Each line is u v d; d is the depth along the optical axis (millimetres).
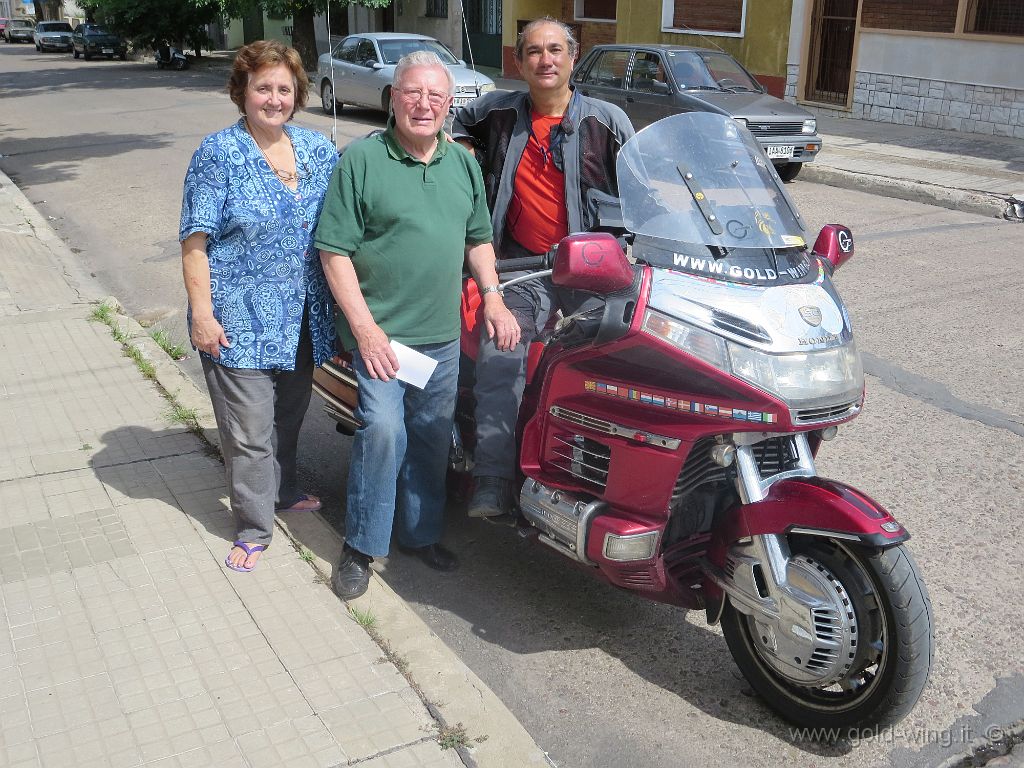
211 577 3633
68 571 3658
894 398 5691
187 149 14500
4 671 3094
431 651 3275
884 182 11789
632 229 3004
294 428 4008
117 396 5297
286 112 3422
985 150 13867
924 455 5000
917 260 8609
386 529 3535
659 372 2959
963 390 5785
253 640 3271
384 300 3477
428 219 3391
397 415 3498
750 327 2816
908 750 3025
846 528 2691
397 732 2875
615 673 3389
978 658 3465
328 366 4285
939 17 15578
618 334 2926
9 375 5566
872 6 16422
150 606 3447
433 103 3242
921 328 6809
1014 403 5602
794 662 2939
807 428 2865
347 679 3094
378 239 3395
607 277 2830
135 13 29562
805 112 12422
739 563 3002
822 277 3064
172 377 5523
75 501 4176
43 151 14477
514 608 3768
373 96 17078
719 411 2852
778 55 17953
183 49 34312
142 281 8148
